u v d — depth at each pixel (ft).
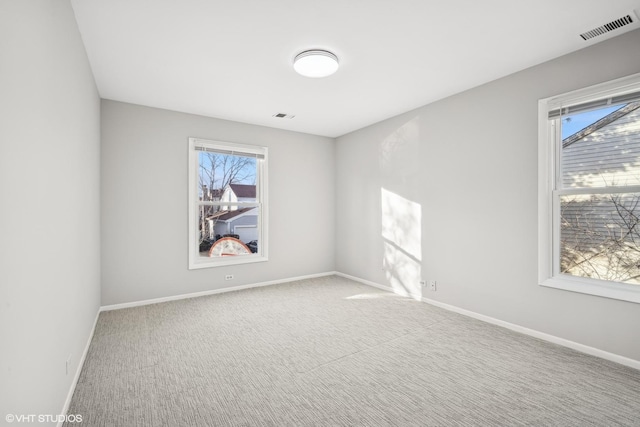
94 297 10.00
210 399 6.29
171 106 12.62
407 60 8.95
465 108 11.14
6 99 3.41
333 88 10.93
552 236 9.05
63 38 5.77
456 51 8.46
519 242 9.62
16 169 3.67
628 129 7.80
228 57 8.71
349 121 14.90
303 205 16.90
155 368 7.50
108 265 11.73
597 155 8.30
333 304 12.53
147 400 6.23
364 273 15.97
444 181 11.91
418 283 13.04
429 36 7.73
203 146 13.93
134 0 6.28
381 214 14.90
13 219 3.58
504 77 9.99
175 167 13.14
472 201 10.94
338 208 17.76
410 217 13.38
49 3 4.93
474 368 7.50
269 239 15.74
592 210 8.38
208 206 14.28
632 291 7.60
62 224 5.72
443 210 11.96
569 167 8.80
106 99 11.74
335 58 8.62
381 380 7.02
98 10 6.59
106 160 11.68
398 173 13.97
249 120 14.65
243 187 15.17
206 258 14.07
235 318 10.95
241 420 5.66
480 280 10.72
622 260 7.88
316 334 9.58
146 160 12.50
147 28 7.29
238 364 7.73
